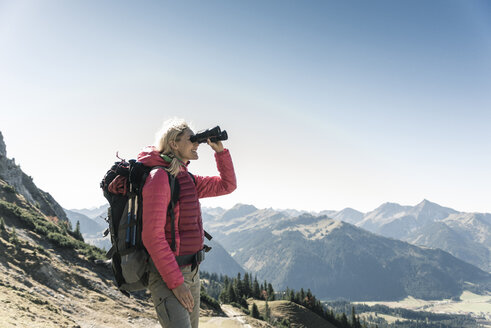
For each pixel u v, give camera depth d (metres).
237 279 185.75
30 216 57.19
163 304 3.42
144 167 3.57
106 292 38.88
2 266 31.75
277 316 132.50
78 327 16.88
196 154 4.05
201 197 4.57
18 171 107.88
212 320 43.91
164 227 3.58
